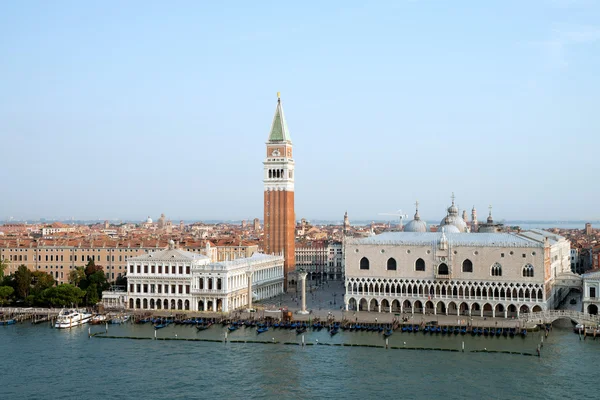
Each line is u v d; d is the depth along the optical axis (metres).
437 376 164.50
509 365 173.75
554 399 146.88
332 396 150.12
